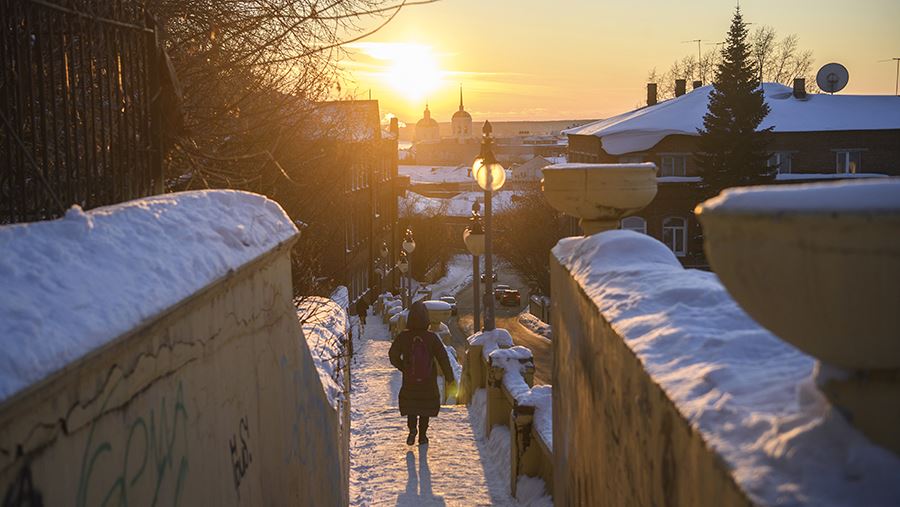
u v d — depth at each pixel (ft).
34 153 15.05
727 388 7.31
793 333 5.41
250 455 15.05
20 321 7.11
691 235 162.40
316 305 37.68
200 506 11.74
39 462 6.99
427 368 35.78
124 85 18.37
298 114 30.81
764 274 5.28
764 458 5.78
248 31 28.50
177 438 10.78
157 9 26.30
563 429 17.84
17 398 6.34
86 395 7.97
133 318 8.84
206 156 27.04
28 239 8.77
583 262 15.57
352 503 29.66
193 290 10.99
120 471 8.79
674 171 164.86
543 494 25.73
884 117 168.55
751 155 154.71
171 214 13.12
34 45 17.19
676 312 10.44
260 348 16.35
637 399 9.45
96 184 16.90
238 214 16.34
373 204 189.26
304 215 37.83
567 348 17.03
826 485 5.20
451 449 35.86
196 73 27.43
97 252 9.68
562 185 18.56
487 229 53.26
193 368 11.60
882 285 4.85
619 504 10.93
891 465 5.17
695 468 6.81
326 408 24.08
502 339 46.37
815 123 168.25
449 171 553.23
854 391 5.57
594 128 183.52
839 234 4.85
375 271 196.44
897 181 5.05
